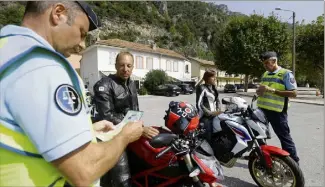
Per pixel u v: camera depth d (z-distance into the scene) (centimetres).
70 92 96
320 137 683
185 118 236
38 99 89
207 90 432
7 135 92
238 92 3478
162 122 946
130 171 252
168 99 2289
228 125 343
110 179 236
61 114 91
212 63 5559
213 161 228
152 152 237
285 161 332
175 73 4147
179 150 218
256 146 346
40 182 96
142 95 2908
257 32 3023
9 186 94
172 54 4125
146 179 246
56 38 106
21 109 88
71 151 91
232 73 3350
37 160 95
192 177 220
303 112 1257
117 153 114
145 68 3609
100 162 103
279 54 2961
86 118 102
